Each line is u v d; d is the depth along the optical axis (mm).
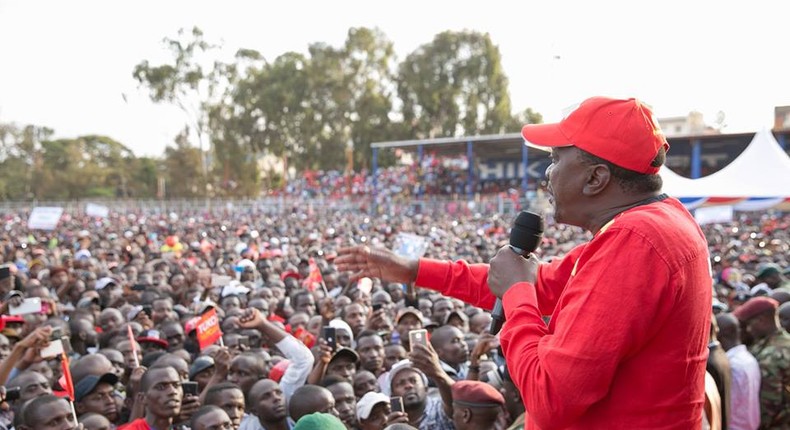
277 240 22391
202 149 68562
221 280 10797
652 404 1891
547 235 22844
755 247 19547
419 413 5523
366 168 64188
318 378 5906
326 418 3221
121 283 12219
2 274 9414
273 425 5309
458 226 30109
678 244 1879
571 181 2102
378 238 23703
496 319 2492
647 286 1828
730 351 5199
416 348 4852
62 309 9703
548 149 2529
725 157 41938
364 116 62750
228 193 64812
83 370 5625
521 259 2311
